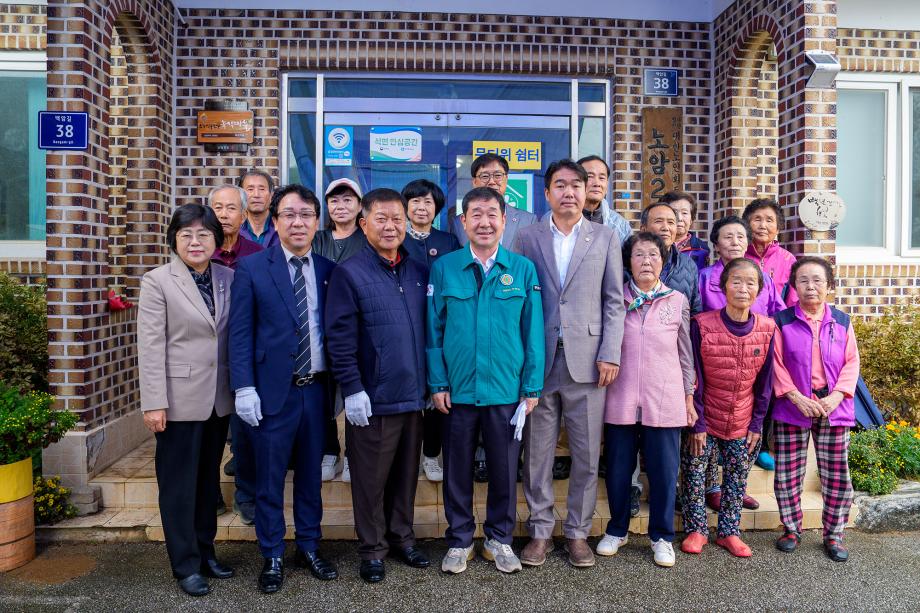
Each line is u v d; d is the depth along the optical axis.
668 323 3.60
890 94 6.09
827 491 3.77
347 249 4.14
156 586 3.35
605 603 3.20
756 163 5.60
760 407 3.71
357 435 3.37
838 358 3.75
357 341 3.38
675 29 5.82
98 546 3.83
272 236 4.46
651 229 3.98
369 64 5.59
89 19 4.16
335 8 5.56
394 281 3.43
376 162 5.80
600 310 3.59
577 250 3.58
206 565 3.44
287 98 5.69
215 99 5.52
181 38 5.50
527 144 5.89
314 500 3.45
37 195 5.70
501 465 3.45
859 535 4.07
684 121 5.83
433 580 3.40
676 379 3.58
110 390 4.42
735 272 3.57
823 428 3.77
